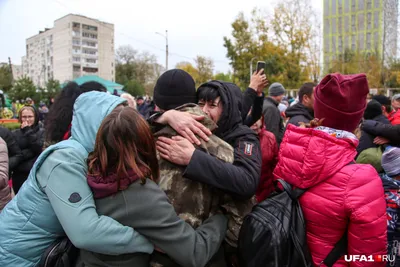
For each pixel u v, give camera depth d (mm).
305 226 1610
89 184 1404
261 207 1618
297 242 1541
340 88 1620
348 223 1532
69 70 88938
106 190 1378
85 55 91312
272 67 32406
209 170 1471
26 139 3715
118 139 1376
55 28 93250
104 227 1326
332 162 1514
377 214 1482
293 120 3697
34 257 1476
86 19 90438
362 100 1664
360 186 1492
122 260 1409
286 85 32344
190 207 1540
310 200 1580
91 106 1626
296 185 1616
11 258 1452
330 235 1564
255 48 33375
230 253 1744
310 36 32750
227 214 1693
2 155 2600
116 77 72938
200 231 1501
